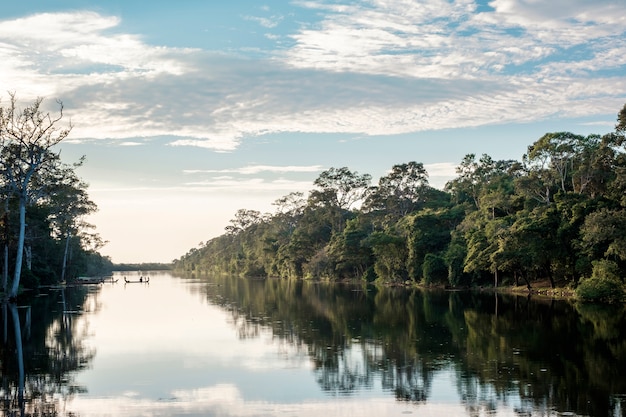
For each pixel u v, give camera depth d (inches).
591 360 895.7
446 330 1259.2
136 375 826.8
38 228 2974.9
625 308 1721.2
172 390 740.7
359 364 888.9
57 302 2172.7
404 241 3496.6
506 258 2377.0
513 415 617.3
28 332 1279.5
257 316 1615.4
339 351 1005.8
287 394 717.9
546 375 796.0
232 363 909.8
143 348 1056.8
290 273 5378.9
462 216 3506.4
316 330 1283.2
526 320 1433.3
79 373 840.9
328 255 4350.4
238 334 1231.5
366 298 2340.1
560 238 2240.4
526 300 2071.9
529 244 2285.9
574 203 2258.9
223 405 671.8
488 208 3142.2
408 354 966.4
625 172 2121.1
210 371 850.8
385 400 685.3
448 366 863.1
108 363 914.1
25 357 969.5
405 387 742.5
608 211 2012.8
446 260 2938.0
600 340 1093.1
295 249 5108.3
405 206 4635.8
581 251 2123.5
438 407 653.3
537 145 2869.1
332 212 5157.5
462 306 1865.2
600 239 1975.9
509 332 1214.3
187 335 1220.5
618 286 1950.1
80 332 1277.1
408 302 2076.8
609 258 2054.6
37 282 2859.3
